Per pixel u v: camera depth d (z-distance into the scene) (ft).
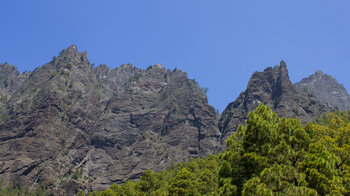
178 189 277.64
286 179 115.03
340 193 109.09
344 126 185.88
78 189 647.97
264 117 140.87
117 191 362.74
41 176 647.15
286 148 124.98
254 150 127.95
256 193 105.60
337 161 136.05
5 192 579.48
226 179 125.39
